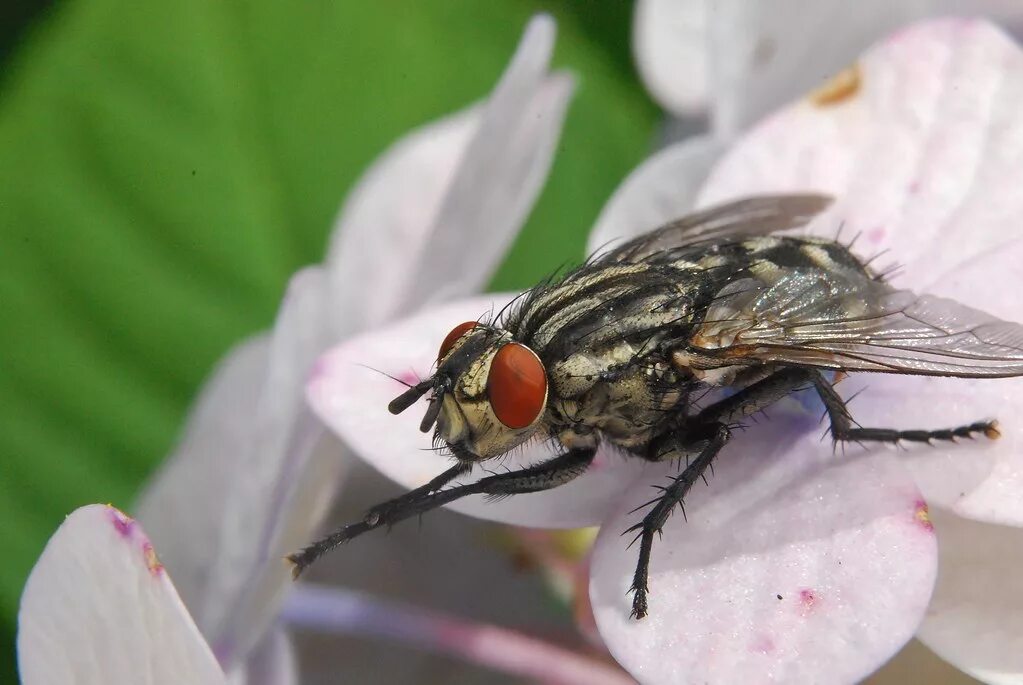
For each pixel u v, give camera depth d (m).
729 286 0.10
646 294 0.10
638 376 0.10
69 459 0.12
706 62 0.12
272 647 0.10
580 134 0.12
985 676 0.10
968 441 0.10
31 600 0.09
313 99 0.12
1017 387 0.10
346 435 0.10
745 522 0.10
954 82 0.10
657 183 0.11
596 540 0.10
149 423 0.12
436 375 0.10
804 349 0.10
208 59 0.12
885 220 0.10
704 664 0.09
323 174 0.12
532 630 0.11
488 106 0.10
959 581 0.10
